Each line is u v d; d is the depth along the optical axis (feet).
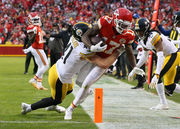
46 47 97.86
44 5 245.04
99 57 33.76
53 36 84.64
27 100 48.65
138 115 39.09
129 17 30.66
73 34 33.30
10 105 44.11
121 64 86.28
